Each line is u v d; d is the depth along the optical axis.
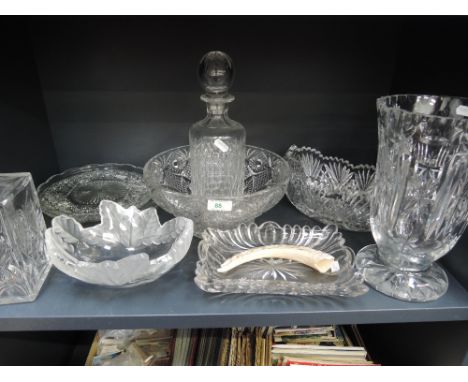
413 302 0.53
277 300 0.53
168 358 0.78
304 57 0.74
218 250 0.62
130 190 0.76
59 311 0.51
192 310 0.52
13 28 0.65
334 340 0.78
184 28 0.71
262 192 0.59
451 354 0.58
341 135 0.83
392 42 0.74
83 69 0.74
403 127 0.48
